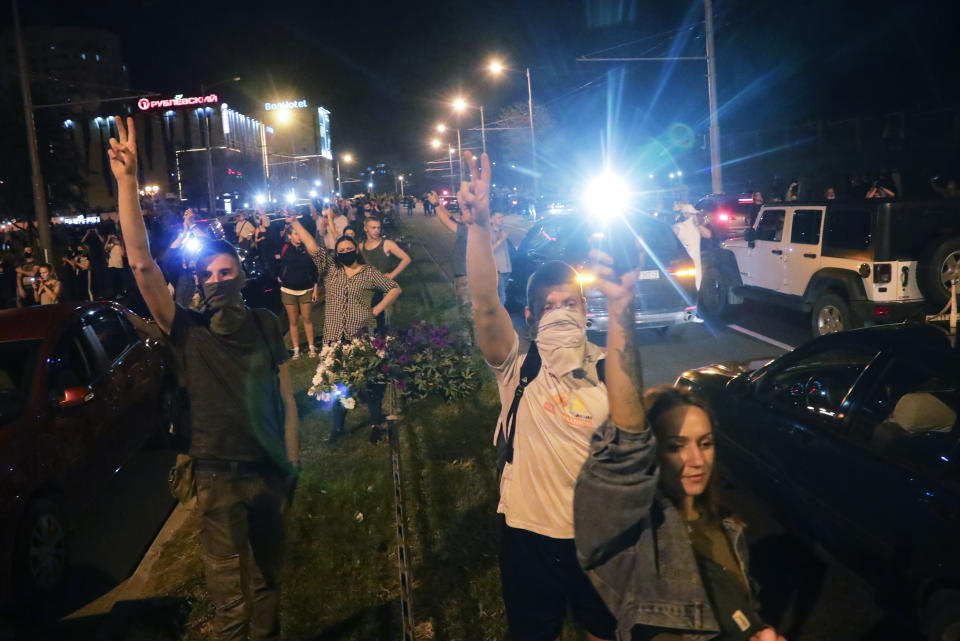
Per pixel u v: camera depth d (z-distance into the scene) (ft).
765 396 16.61
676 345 35.24
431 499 18.48
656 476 6.75
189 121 387.75
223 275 11.41
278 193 475.31
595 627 8.65
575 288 9.14
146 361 24.80
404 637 11.83
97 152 326.24
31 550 15.97
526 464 8.74
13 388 17.98
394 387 22.62
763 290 38.55
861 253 31.86
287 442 12.65
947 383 12.69
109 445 20.83
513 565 8.97
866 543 13.10
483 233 8.40
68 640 14.89
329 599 14.71
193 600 15.31
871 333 14.64
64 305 21.72
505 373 9.26
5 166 102.01
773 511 16.02
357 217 129.59
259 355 11.78
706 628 6.98
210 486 11.43
